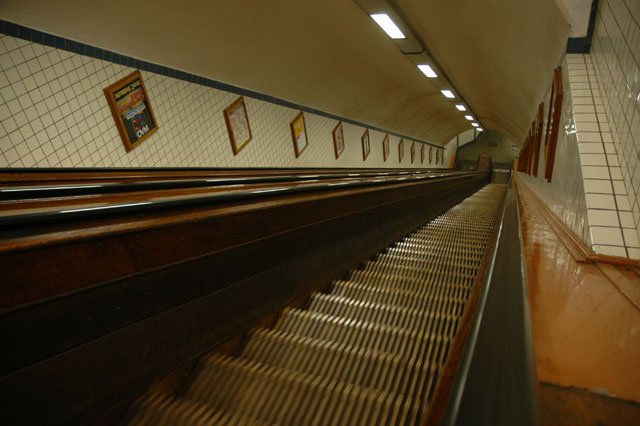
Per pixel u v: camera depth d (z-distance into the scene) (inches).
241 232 84.4
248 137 287.1
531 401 23.3
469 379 25.8
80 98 171.8
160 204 66.5
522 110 396.2
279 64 281.1
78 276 52.1
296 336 80.8
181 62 221.0
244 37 232.5
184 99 227.9
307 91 347.6
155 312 63.2
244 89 279.7
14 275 44.9
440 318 90.4
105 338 54.8
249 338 80.9
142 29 187.6
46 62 158.1
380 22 251.8
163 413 56.2
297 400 59.9
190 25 201.9
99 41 176.9
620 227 87.4
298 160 370.0
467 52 292.7
